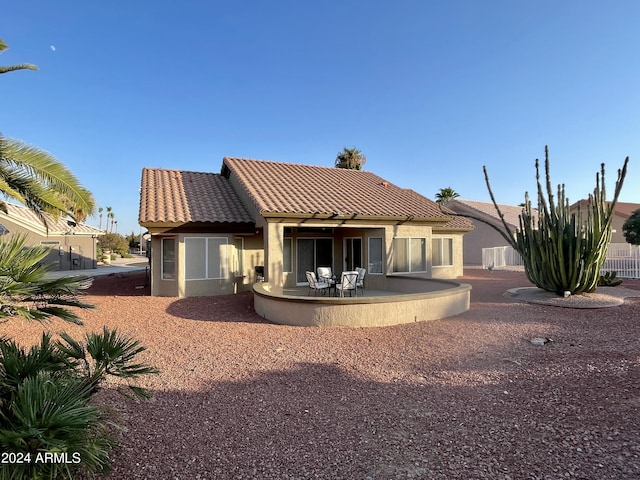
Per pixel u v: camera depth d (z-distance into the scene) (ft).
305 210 55.57
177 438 15.98
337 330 35.68
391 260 63.98
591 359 26.13
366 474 13.29
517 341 31.65
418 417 17.88
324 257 72.79
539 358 26.94
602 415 17.35
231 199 67.62
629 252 85.30
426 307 39.86
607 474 12.89
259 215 58.29
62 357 14.71
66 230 109.40
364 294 59.88
